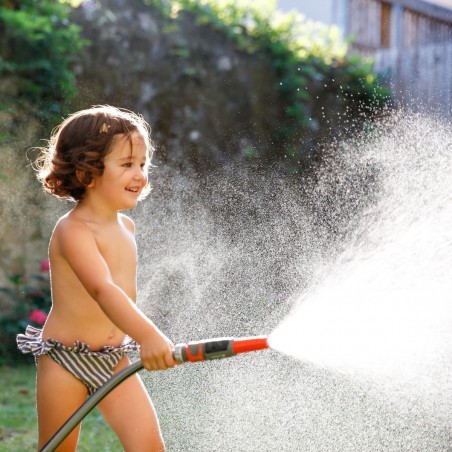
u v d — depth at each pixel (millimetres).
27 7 7676
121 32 8133
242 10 9016
